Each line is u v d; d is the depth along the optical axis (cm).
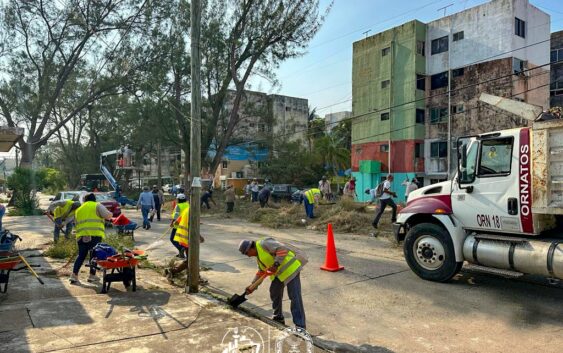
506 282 726
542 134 602
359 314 576
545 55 3016
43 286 673
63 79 2720
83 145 5222
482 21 2891
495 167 664
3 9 2441
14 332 471
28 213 2278
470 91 2958
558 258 580
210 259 944
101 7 2544
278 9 2714
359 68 3534
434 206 727
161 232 1416
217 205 2380
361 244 1115
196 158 662
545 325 529
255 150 3684
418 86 3197
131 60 2677
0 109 2655
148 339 459
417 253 751
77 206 978
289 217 1630
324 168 4456
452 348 464
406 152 3222
